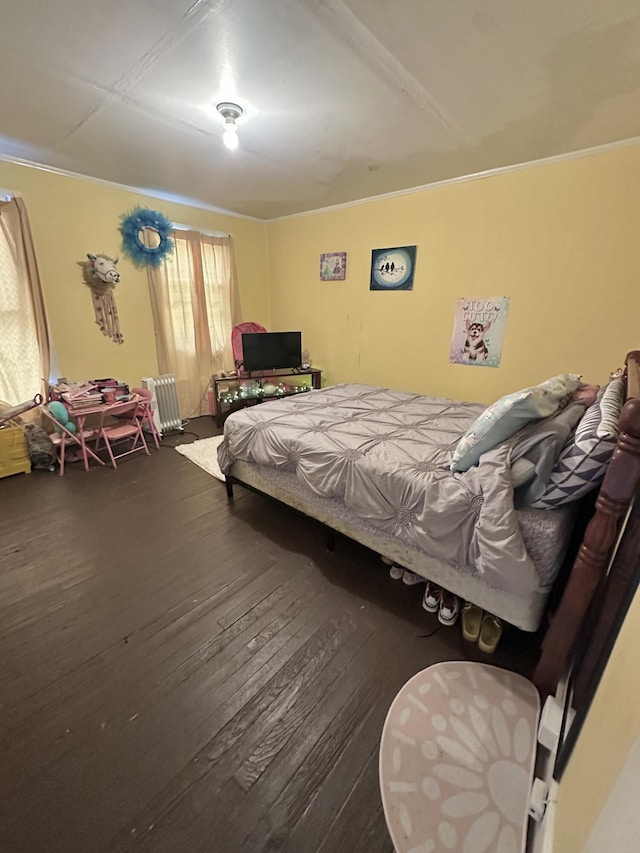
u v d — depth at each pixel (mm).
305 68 1652
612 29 1376
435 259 3314
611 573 1052
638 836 462
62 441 2936
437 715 1238
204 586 1810
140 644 1494
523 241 2826
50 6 1317
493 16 1330
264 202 3818
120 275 3535
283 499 2258
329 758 1125
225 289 4324
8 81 1776
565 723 1098
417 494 1547
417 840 956
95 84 1798
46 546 2086
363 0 1269
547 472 1287
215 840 954
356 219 3768
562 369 2857
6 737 1167
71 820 985
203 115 2078
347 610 1675
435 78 1704
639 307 2480
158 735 1182
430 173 2939
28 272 2922
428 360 3578
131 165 2854
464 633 1524
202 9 1331
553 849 797
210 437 3834
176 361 4094
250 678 1364
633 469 977
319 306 4344
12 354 2992
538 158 2607
